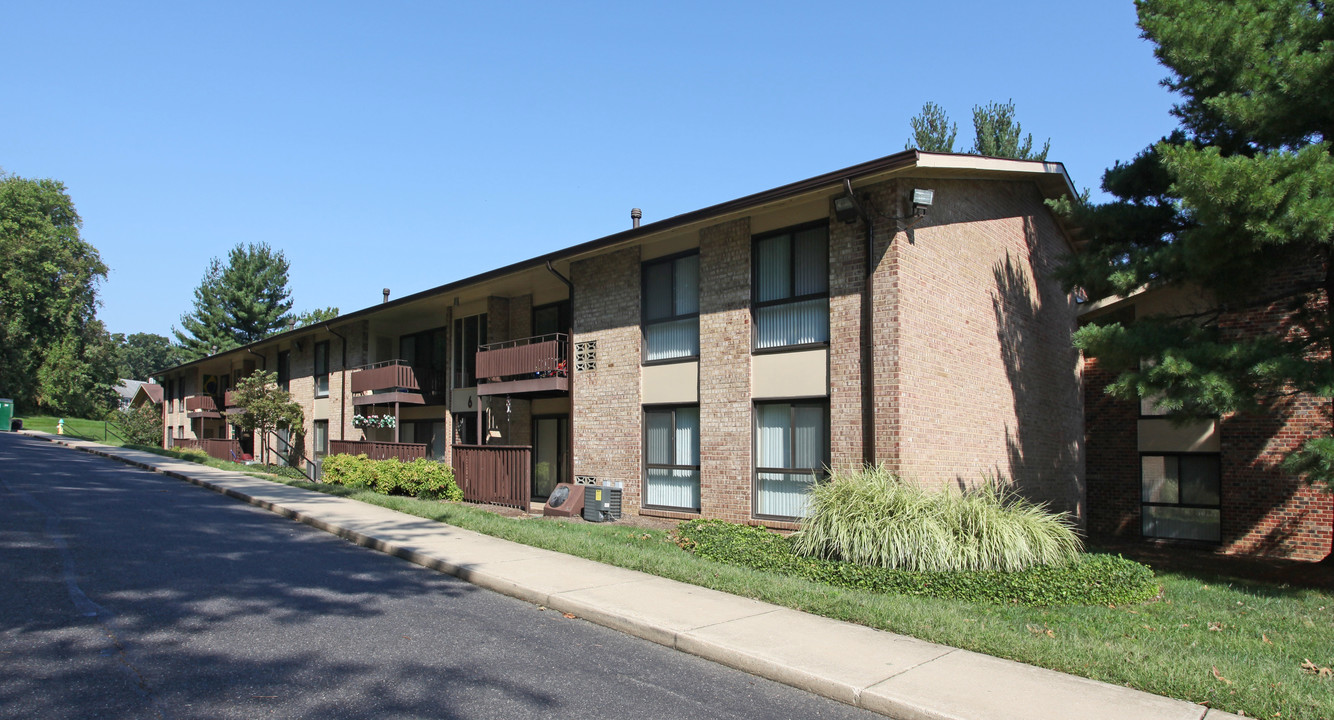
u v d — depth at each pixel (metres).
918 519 9.20
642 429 15.54
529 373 18.09
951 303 13.36
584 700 5.34
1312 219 9.11
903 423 11.63
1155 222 12.95
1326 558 13.30
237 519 13.38
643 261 15.88
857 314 12.27
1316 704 5.13
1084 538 16.69
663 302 15.52
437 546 10.68
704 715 5.15
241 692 5.18
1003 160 13.37
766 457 13.46
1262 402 10.48
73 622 6.55
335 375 27.94
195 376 45.06
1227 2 11.40
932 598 8.29
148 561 9.21
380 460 20.11
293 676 5.54
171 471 22.42
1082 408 18.42
